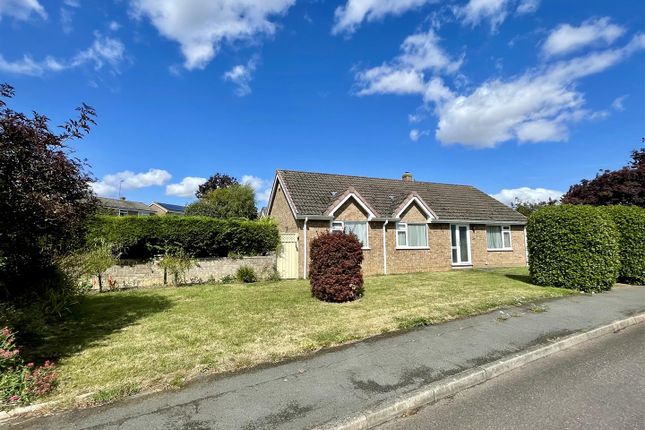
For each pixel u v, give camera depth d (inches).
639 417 160.7
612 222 490.3
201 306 384.5
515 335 274.1
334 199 723.4
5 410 163.8
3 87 212.4
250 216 1856.5
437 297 416.8
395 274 715.4
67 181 247.9
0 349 193.8
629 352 248.7
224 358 227.1
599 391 187.5
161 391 184.5
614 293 444.5
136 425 154.0
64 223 253.4
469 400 183.0
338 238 416.8
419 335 273.9
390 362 221.5
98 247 520.4
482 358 227.8
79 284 421.1
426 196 923.4
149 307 383.2
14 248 253.1
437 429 156.3
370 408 167.5
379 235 746.2
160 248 593.9
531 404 175.2
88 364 219.1
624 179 795.4
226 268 619.5
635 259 523.5
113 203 1806.1
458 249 852.6
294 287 516.4
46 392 181.5
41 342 261.9
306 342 254.5
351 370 209.6
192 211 1617.9
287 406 169.5
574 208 486.6
